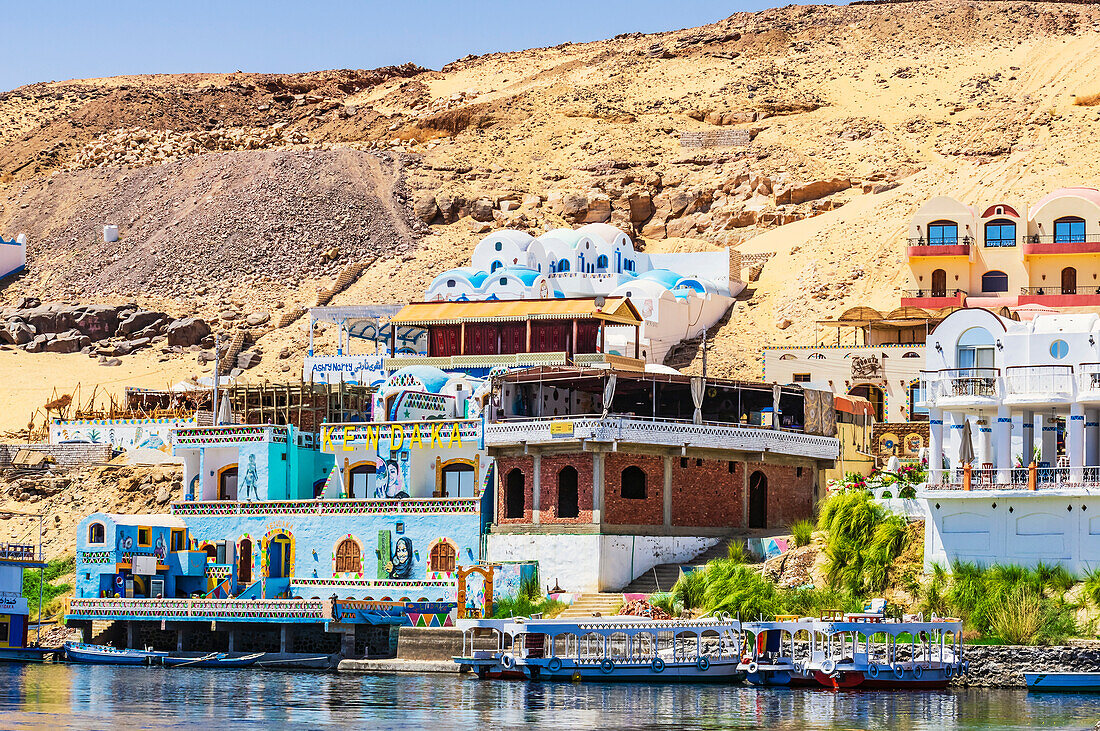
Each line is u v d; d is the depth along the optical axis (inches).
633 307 5433.1
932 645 3265.3
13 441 6008.9
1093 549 3326.8
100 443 5467.5
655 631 3336.6
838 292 6702.8
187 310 7677.2
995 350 3604.8
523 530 3914.9
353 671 3641.7
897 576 3521.2
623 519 3853.3
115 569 4042.8
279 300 7746.1
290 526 4165.8
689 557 3932.1
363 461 4261.8
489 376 4436.5
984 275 5836.6
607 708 2915.8
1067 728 2637.8
